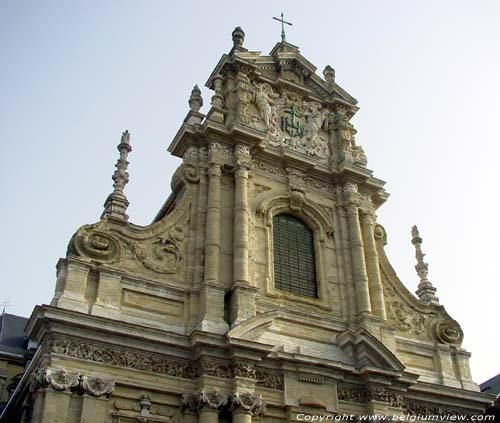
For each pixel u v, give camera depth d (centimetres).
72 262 2425
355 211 3206
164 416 2283
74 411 2134
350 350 2712
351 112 3681
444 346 3081
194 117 3173
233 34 3547
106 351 2278
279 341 2630
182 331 2489
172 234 2761
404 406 2750
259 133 3106
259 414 2389
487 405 2972
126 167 2847
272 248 2952
